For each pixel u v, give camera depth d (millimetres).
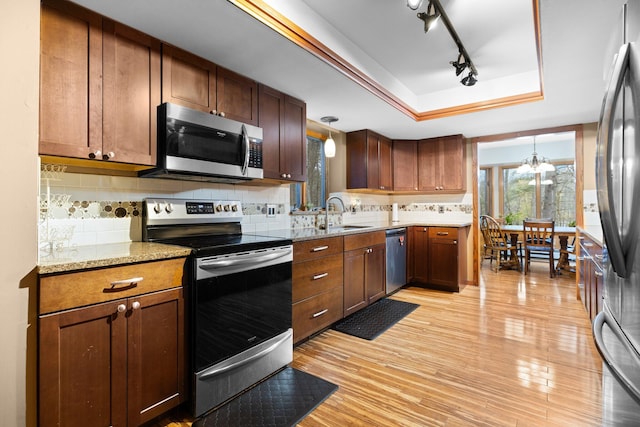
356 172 3990
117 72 1660
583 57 2107
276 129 2602
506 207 7082
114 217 1937
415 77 3072
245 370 1867
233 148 2180
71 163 1713
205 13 1613
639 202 889
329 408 1732
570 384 1936
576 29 1788
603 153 1106
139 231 2047
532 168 5785
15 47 1215
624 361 1000
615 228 1031
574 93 2746
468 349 2418
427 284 4234
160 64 1844
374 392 1875
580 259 3588
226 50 1979
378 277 3492
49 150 1427
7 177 1179
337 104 2988
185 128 1892
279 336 2117
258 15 1660
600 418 1626
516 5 2012
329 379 2020
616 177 1046
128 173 2010
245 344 1888
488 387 1914
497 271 5266
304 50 1986
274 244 2094
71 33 1498
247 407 1741
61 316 1248
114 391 1387
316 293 2574
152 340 1513
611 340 1125
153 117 1813
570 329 2770
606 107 1073
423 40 2420
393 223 4723
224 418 1650
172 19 1656
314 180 3947
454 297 3787
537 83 2916
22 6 1229
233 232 2553
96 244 1853
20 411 1179
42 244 1572
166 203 2129
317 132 3900
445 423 1604
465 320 3020
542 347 2436
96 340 1338
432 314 3195
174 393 1599
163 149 1818
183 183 2305
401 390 1894
